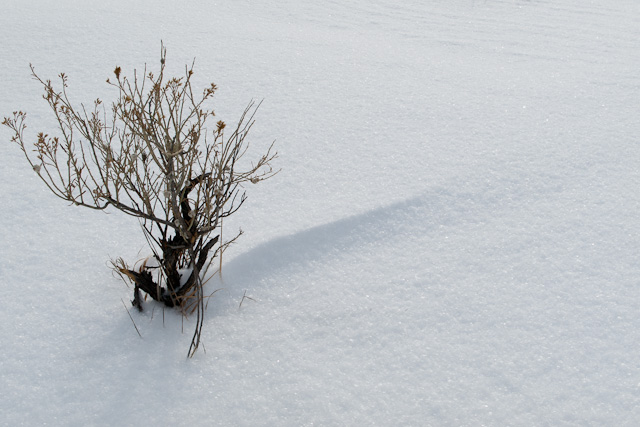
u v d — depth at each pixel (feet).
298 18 22.25
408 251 9.54
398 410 6.95
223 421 6.86
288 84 14.97
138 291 8.28
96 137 8.18
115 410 6.95
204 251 8.45
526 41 19.58
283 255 9.39
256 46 17.60
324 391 7.22
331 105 13.94
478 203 10.46
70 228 9.96
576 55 18.02
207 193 8.11
